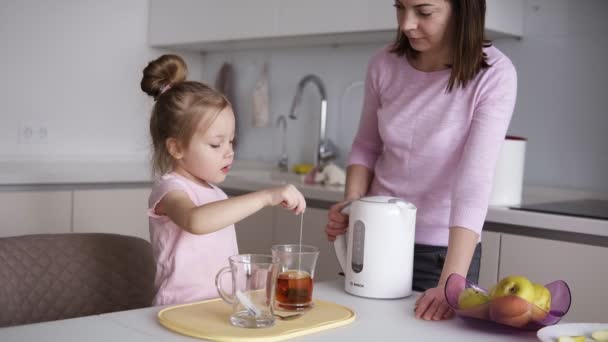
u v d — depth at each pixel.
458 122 1.51
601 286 1.93
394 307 1.23
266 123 3.53
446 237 1.55
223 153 1.43
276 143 3.58
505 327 1.11
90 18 3.48
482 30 1.47
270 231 2.76
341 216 1.44
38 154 3.33
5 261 1.41
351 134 3.24
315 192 2.59
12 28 3.21
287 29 2.98
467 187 1.39
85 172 2.83
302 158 3.46
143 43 3.70
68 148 3.44
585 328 1.05
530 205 2.27
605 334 1.00
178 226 1.38
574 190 2.57
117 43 3.59
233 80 3.76
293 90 3.49
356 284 1.32
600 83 2.51
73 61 3.43
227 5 3.24
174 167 1.49
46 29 3.33
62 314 1.46
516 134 2.74
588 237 1.97
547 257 2.04
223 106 1.42
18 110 3.26
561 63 2.61
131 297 1.54
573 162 2.59
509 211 2.11
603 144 2.51
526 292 1.06
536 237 2.07
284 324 1.05
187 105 1.40
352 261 1.33
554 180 2.64
